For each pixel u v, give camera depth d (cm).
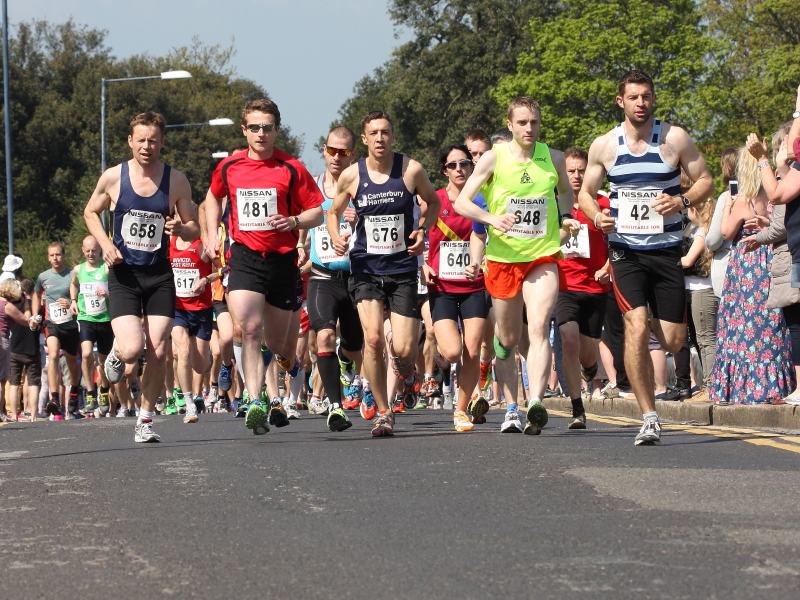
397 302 1881
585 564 856
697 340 2606
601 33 11475
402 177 1853
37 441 2155
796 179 1730
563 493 1173
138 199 1828
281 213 1847
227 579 835
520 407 3341
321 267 2112
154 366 1894
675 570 833
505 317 1845
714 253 2367
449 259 1962
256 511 1114
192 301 3186
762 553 884
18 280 3994
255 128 1825
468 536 967
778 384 2142
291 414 2711
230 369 3266
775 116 10688
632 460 1427
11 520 1107
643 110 1611
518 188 1786
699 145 11081
